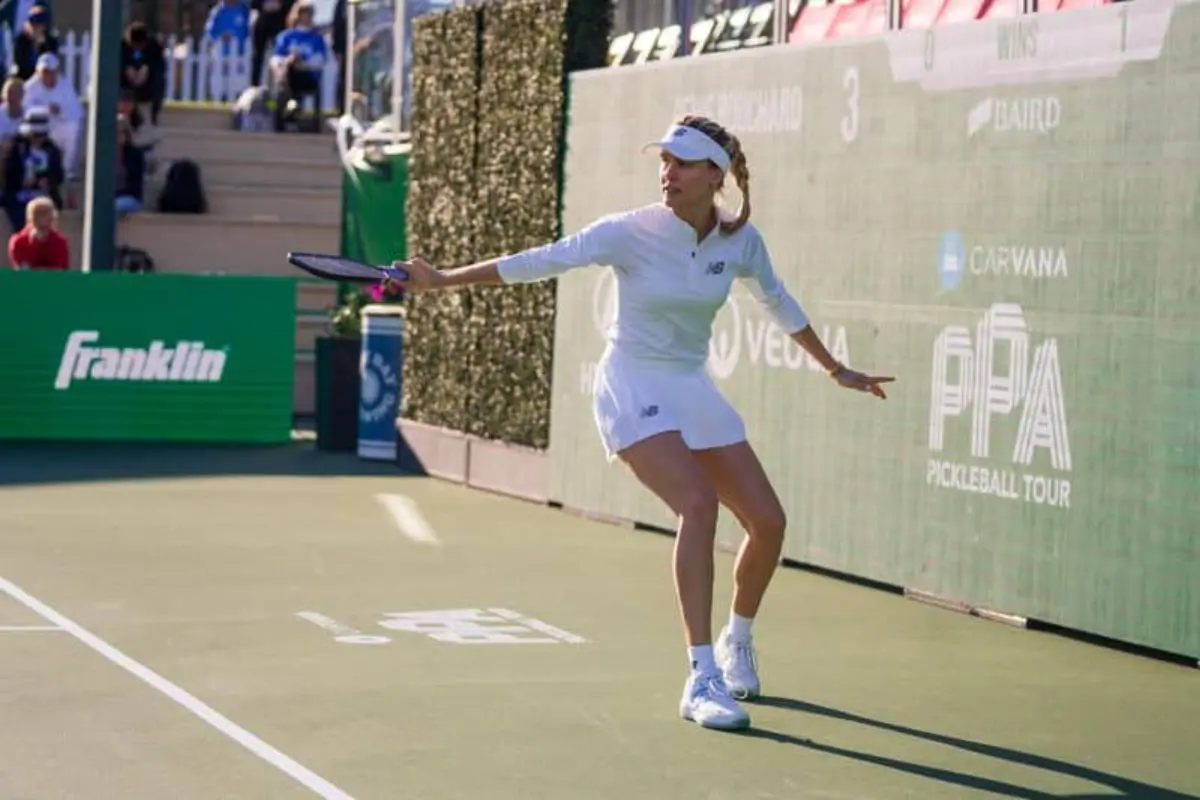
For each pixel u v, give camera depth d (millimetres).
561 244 13852
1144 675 16203
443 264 28859
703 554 13828
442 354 28859
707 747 13297
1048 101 17750
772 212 21594
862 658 16625
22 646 16172
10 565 20203
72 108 42938
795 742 13539
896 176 19672
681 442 13898
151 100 45156
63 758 12680
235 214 43719
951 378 18953
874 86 19938
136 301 32281
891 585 20000
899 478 19672
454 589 19391
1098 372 17188
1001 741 13750
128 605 18109
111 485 27047
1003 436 18297
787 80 21281
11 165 41250
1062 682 15844
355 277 13430
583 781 12359
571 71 25344
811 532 21016
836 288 20578
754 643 17188
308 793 11953
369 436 30797
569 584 19828
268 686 14883
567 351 25406
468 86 27922
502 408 27125
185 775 12320
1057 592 17672
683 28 25688
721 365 22547
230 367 32656
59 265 34312
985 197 18500
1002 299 18297
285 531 23062
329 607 18250
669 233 13797
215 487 27141
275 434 32906
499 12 27031
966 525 18766
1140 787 12594
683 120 13836
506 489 27047
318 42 46750
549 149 25672
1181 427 16391
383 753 12945
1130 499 16891
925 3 21750
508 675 15445
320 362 32156
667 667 15875
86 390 32219
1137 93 16812
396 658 16016
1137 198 16812
